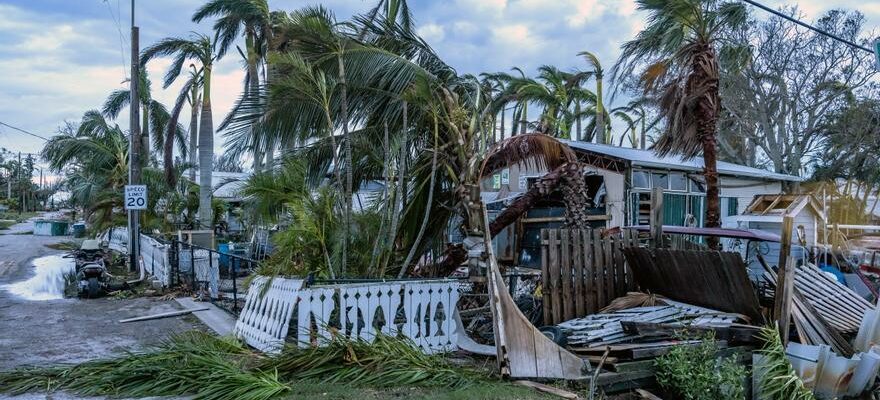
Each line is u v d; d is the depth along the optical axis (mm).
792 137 25906
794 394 5938
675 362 5895
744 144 28094
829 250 10633
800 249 10508
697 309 7262
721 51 14836
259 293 7641
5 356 7059
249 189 8344
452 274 9211
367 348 6223
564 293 7305
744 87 24906
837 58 24438
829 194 14422
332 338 6398
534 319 7543
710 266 6988
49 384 5777
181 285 12758
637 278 7957
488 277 6598
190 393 5523
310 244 7973
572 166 9406
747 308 6863
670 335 6430
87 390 5621
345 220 8078
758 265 10633
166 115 25250
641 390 5965
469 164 8125
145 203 16172
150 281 13641
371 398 5375
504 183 15758
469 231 8141
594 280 7633
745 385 6195
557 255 7320
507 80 28406
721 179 17297
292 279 6945
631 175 14398
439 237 9180
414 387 5703
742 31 23750
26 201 83312
